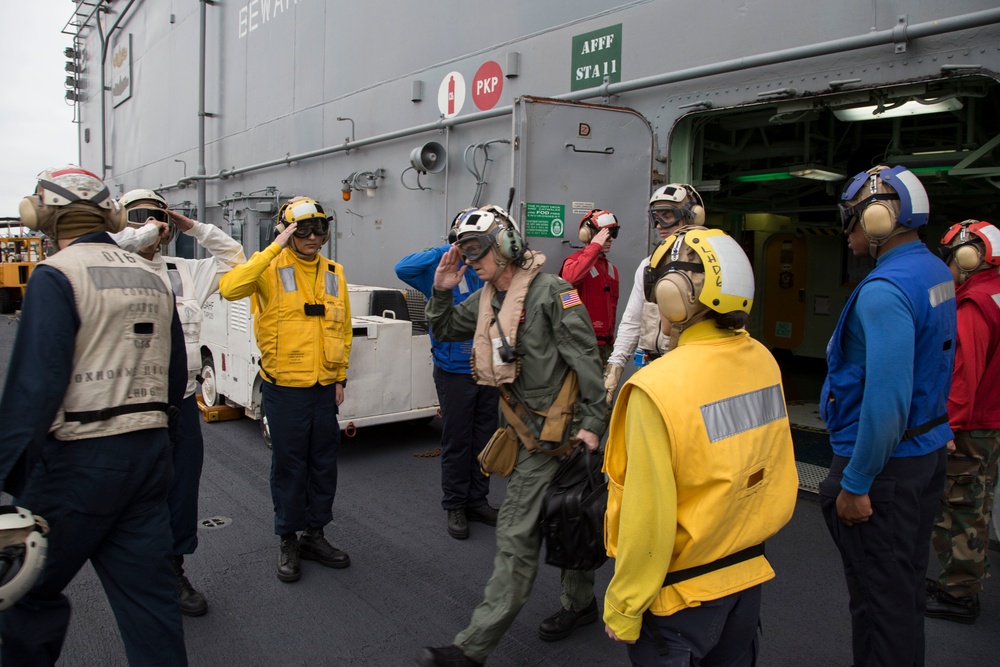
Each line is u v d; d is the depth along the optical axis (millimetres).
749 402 1703
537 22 5844
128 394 2133
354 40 8148
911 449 2217
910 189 2180
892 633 2221
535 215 4781
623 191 5016
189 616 3133
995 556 3758
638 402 1612
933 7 3754
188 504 3150
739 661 1775
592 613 3057
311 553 3689
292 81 9422
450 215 6789
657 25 5000
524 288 2650
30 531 1882
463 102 6602
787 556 3775
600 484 2443
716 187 5023
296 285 3416
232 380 6098
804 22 4242
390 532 4090
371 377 5438
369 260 8102
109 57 16938
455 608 3223
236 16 10820
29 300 1996
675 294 1663
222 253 3607
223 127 11336
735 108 4617
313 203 3473
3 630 2084
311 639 2957
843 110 4453
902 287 2090
